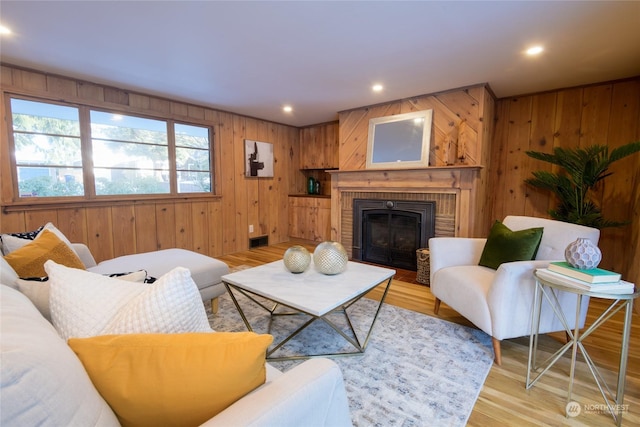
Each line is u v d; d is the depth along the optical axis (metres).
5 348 0.48
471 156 3.27
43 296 1.03
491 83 3.18
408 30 2.11
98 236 3.33
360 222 4.12
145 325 0.79
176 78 3.05
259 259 4.33
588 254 1.45
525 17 1.95
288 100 3.83
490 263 2.19
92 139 3.26
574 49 2.40
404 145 3.69
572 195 3.06
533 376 1.71
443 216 3.42
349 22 2.02
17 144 2.80
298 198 5.43
